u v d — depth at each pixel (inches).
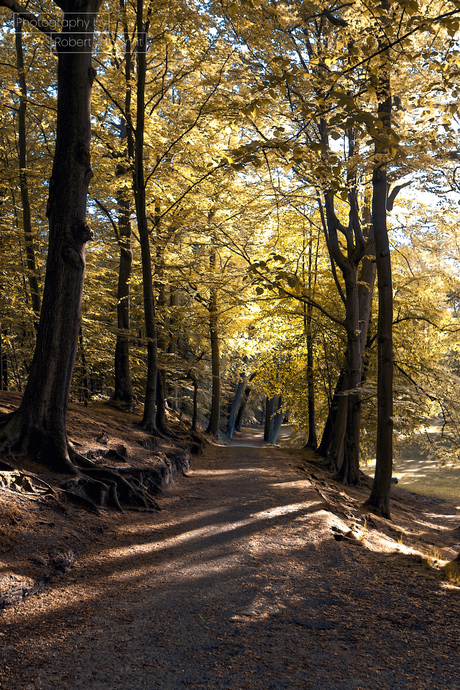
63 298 299.3
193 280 690.2
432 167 404.5
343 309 760.3
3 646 142.9
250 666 136.3
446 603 187.8
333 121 211.3
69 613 168.6
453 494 865.5
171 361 732.7
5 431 283.9
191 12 478.6
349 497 523.2
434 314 619.5
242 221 644.7
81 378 743.7
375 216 461.1
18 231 583.2
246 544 263.3
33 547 206.2
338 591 200.2
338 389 761.0
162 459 456.8
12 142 747.4
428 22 216.7
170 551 247.3
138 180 552.4
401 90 382.6
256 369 954.1
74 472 291.9
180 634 155.6
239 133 610.9
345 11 456.8
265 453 804.0
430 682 128.7
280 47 423.8
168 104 648.4
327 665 137.4
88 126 302.8
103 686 124.9
